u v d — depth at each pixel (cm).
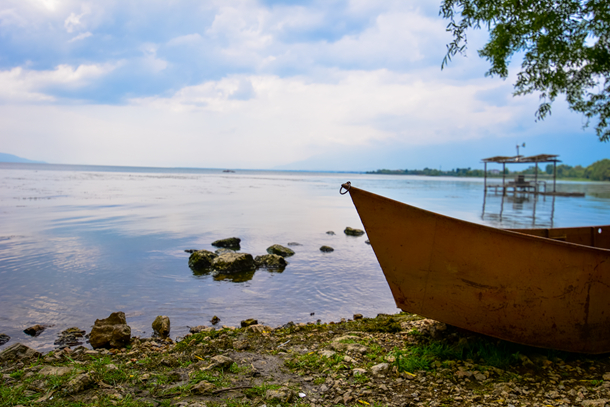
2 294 805
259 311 753
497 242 435
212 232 1642
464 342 488
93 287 873
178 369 433
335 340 536
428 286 464
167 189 4397
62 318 688
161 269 1046
